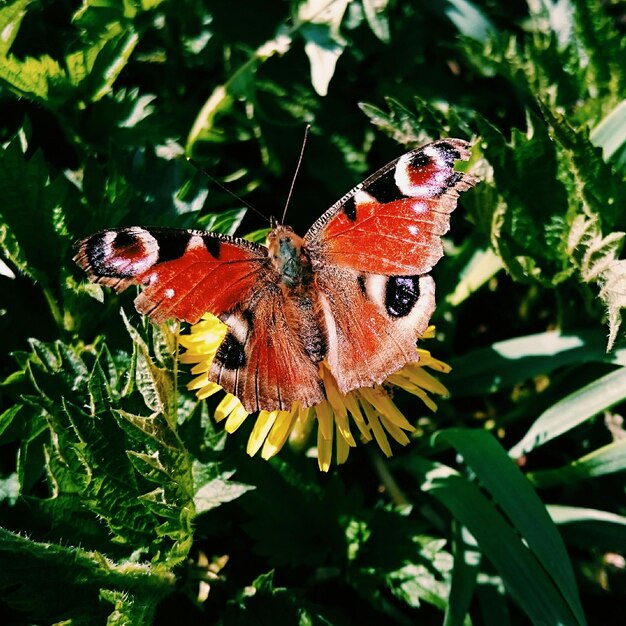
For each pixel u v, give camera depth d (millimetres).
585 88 249
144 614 208
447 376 247
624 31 278
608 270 227
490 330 264
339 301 205
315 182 260
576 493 248
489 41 248
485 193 236
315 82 241
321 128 258
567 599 210
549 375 254
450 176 199
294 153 257
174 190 235
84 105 239
